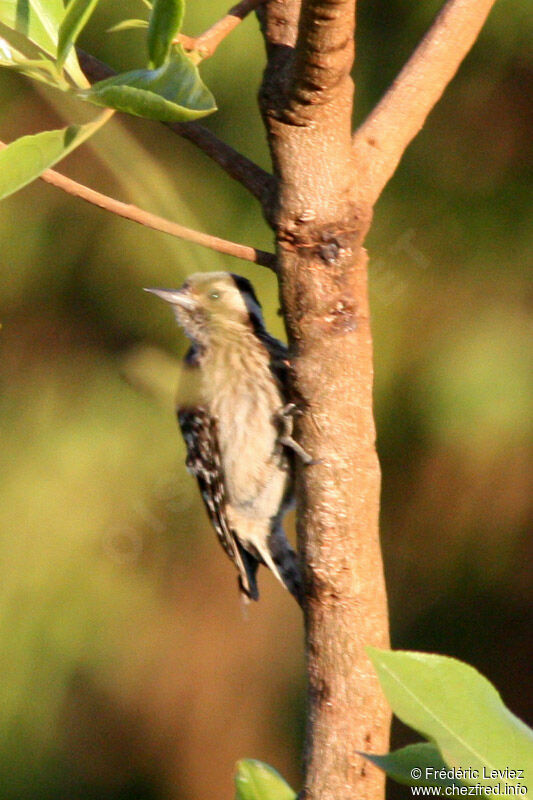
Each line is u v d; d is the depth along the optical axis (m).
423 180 10.38
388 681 2.76
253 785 3.64
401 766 2.87
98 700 11.64
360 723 3.73
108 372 10.89
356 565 3.76
